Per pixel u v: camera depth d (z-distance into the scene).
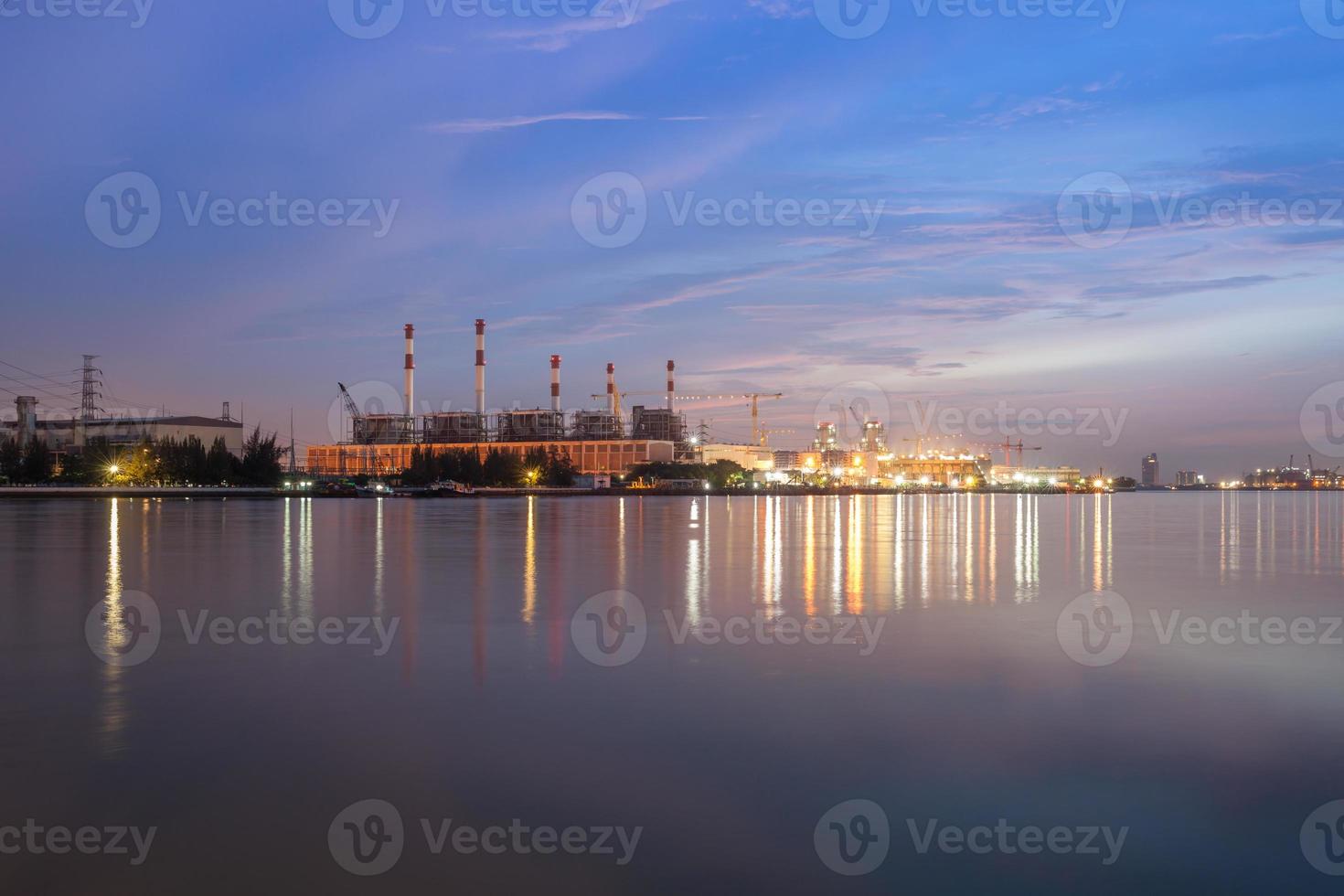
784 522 84.81
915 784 11.30
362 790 11.03
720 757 12.18
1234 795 11.00
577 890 8.72
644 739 12.93
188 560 38.81
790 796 10.90
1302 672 17.17
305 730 13.30
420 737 12.96
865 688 15.82
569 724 13.60
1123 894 8.73
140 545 47.91
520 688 15.72
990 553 46.34
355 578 32.25
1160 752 12.44
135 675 16.70
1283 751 12.53
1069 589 30.19
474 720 13.76
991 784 11.30
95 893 8.65
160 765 11.84
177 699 14.97
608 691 15.50
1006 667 17.58
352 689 15.62
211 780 11.34
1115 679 16.52
